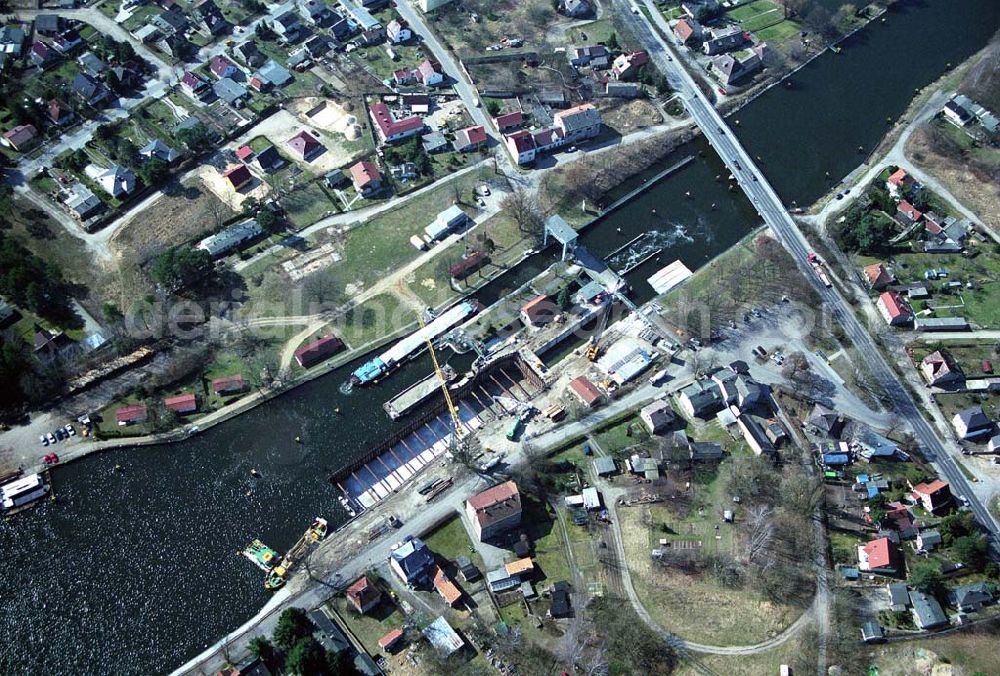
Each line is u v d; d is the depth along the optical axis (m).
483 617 152.38
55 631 152.38
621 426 180.62
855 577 157.38
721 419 180.25
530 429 180.62
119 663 149.12
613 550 161.00
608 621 151.12
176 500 170.25
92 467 173.62
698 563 158.75
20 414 180.12
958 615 152.00
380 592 154.62
